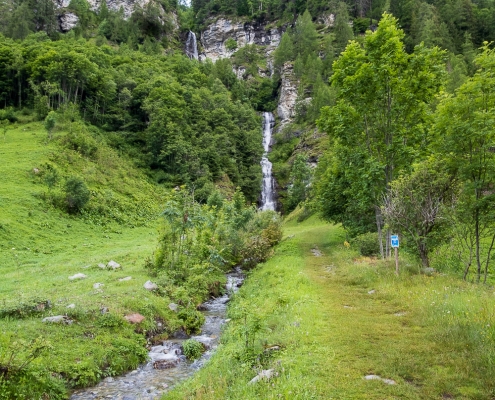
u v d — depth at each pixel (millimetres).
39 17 129625
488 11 105125
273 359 7738
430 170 15758
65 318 11008
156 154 75500
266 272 21281
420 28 93625
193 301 16688
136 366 10406
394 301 11938
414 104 21438
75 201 41125
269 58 147000
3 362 7852
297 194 72000
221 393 6820
